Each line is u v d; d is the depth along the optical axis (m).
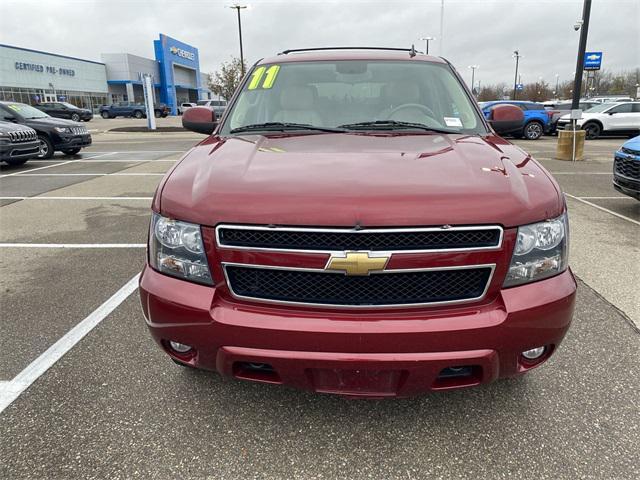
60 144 12.98
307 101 3.15
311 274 1.90
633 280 4.07
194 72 74.44
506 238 1.89
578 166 10.98
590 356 2.89
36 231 5.77
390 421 2.36
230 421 2.36
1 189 8.51
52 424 2.33
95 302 3.71
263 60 3.65
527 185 2.07
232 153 2.41
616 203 7.05
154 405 2.47
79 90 54.44
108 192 8.19
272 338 1.90
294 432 2.28
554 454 2.13
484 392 2.56
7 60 44.00
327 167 2.13
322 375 1.96
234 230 1.92
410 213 1.83
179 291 2.01
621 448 2.16
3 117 12.80
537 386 2.61
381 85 3.23
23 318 3.45
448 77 3.34
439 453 2.15
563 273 2.07
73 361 2.87
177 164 2.42
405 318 1.89
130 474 2.03
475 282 1.93
